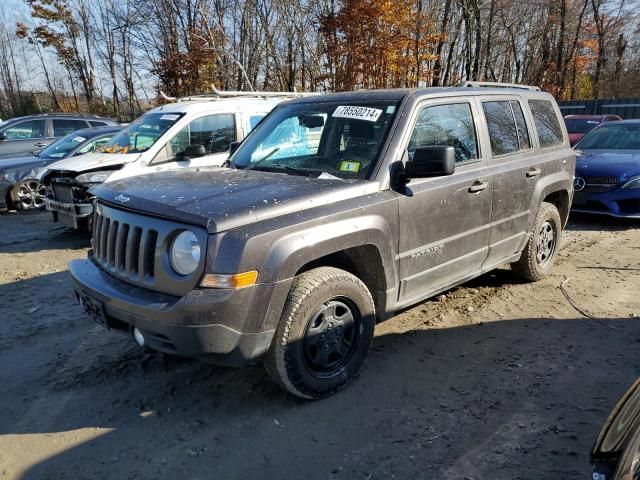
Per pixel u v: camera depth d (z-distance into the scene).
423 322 4.72
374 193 3.62
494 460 2.88
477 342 4.31
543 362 3.94
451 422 3.23
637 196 7.88
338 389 3.54
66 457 2.99
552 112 5.84
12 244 8.15
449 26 29.41
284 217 3.14
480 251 4.59
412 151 3.92
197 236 2.94
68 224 7.80
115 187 3.67
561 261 6.48
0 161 11.21
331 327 3.45
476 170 4.44
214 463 2.92
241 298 2.92
